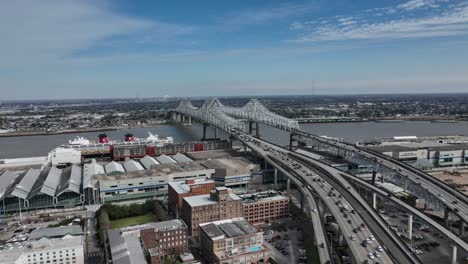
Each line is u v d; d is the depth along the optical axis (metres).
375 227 155.00
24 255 144.25
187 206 187.50
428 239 173.62
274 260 155.00
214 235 156.25
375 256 127.94
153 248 153.00
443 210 172.75
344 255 155.88
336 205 181.00
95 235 186.12
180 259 157.00
